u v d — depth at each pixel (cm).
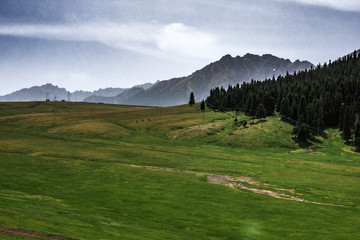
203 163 11525
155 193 6662
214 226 4562
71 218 3747
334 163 13075
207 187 7781
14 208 3747
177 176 9000
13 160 9488
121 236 3266
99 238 3031
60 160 10075
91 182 7394
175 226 4375
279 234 4344
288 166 11569
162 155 12850
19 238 2517
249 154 14825
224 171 10256
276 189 8025
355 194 7606
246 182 8794
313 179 9406
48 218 3512
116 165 10031
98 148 13638
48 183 6844
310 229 4659
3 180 6650
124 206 5309
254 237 4147
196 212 5309
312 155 14700
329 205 6488
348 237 4275
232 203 6253
